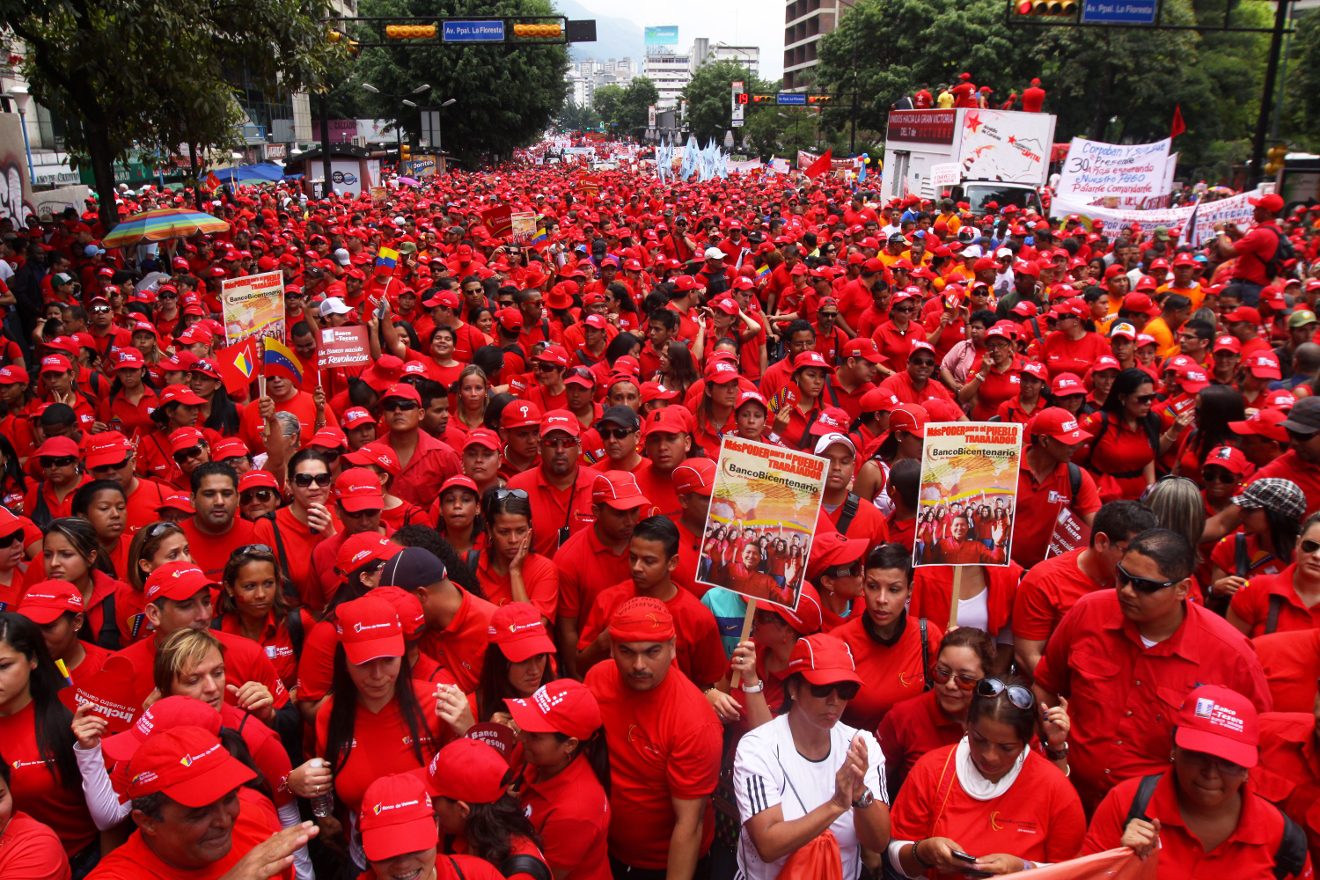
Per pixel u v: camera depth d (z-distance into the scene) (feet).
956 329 40.29
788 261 52.01
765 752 12.80
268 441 24.82
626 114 560.20
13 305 50.11
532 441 24.44
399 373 28.17
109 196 62.44
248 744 13.00
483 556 19.17
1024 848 12.37
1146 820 11.62
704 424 26.45
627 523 18.08
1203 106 150.71
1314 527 15.56
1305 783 13.06
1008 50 176.14
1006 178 97.25
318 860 14.57
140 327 35.73
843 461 20.31
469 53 222.07
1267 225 47.91
